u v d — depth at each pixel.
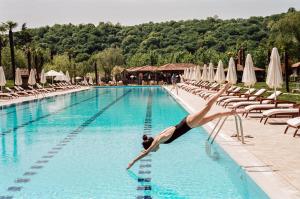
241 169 6.76
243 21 98.25
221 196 5.71
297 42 53.31
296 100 20.84
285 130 10.39
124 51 96.62
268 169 6.61
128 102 24.52
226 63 71.62
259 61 64.69
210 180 6.57
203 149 9.14
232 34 92.75
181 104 20.98
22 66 59.19
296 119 10.16
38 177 6.97
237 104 15.00
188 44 92.19
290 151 8.02
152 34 98.06
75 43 99.25
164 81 62.59
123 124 14.07
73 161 8.21
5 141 10.80
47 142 10.55
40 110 19.83
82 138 11.12
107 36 101.56
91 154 8.88
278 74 13.66
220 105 19.02
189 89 34.28
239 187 6.14
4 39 60.25
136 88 48.44
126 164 7.85
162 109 19.58
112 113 17.98
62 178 6.88
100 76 69.88
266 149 8.28
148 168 7.48
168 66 61.62
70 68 63.81
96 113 18.09
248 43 81.94
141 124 14.03
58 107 21.50
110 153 8.96
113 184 6.47
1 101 24.62
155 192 5.99
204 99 23.69
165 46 94.88
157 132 12.09
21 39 78.88
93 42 98.06
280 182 5.82
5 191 6.16
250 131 10.81
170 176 6.88
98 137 11.25
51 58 70.12
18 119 16.05
